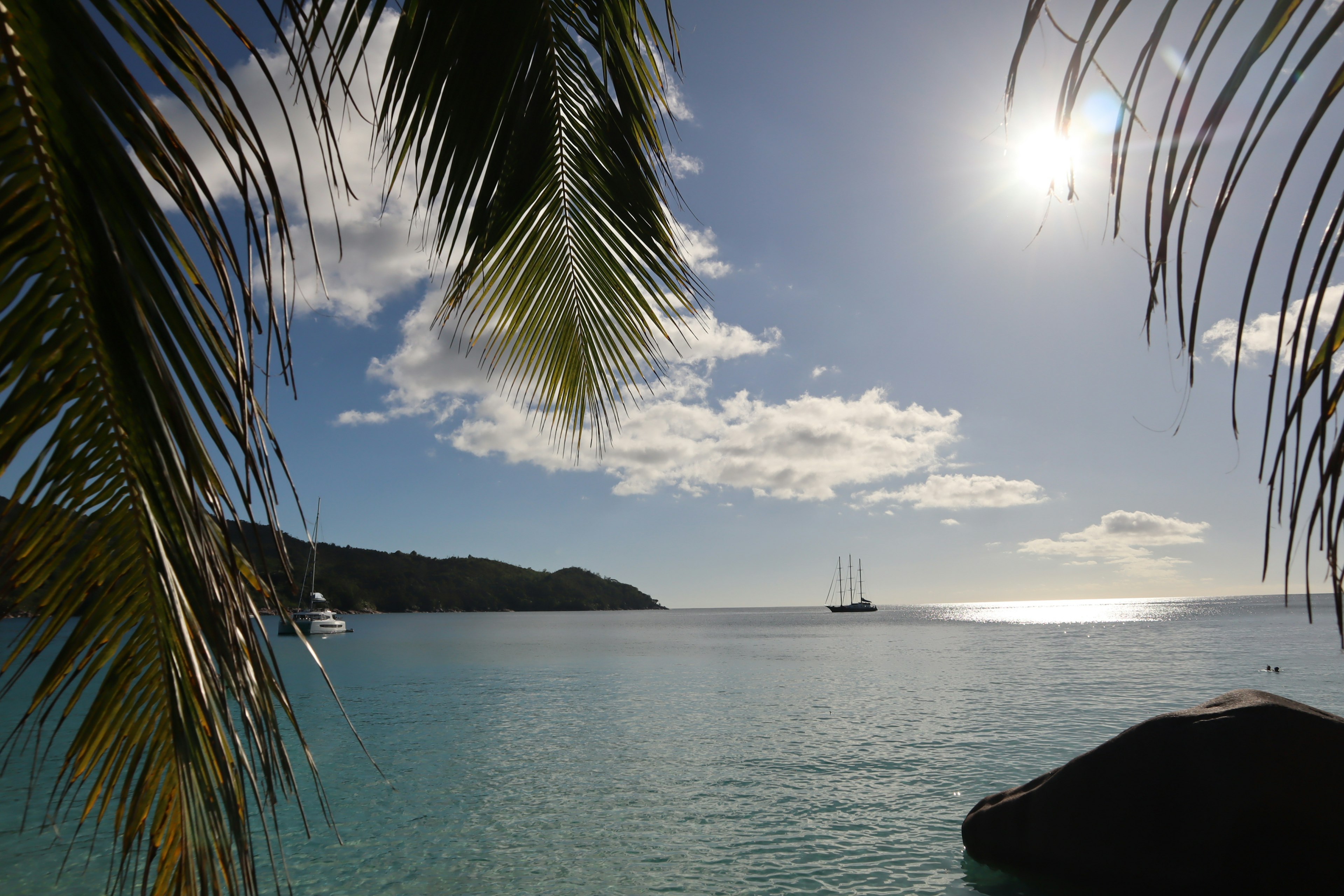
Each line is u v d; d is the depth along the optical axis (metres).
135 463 1.24
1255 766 7.00
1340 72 0.79
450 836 10.12
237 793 1.16
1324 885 6.47
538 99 2.60
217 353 1.12
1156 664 35.28
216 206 1.10
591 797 12.08
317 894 8.23
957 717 20.12
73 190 1.06
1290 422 0.79
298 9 1.49
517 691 27.81
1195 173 0.89
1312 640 52.66
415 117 2.18
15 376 1.19
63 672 1.49
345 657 46.50
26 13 1.04
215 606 1.08
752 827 10.44
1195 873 6.98
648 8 2.68
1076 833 7.90
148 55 1.11
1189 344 0.91
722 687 28.48
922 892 8.06
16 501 1.30
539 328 3.30
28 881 8.11
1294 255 0.81
